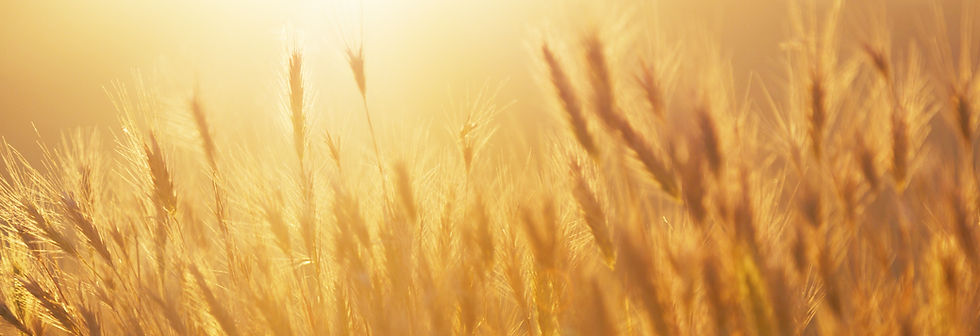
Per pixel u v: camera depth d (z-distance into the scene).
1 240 1.83
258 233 1.79
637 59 1.61
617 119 1.61
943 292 1.65
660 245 1.62
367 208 1.77
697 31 1.60
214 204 1.80
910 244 1.66
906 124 1.65
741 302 1.59
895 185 1.66
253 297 1.76
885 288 1.66
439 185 1.80
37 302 1.82
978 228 1.64
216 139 1.80
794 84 1.65
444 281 1.74
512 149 1.71
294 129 1.77
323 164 1.78
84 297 1.81
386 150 1.77
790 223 1.63
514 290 1.74
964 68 1.65
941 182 1.66
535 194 1.69
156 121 1.80
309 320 1.77
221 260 1.81
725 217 1.59
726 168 1.59
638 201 1.61
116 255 1.81
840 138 1.65
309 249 1.76
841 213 1.65
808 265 1.63
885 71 1.65
